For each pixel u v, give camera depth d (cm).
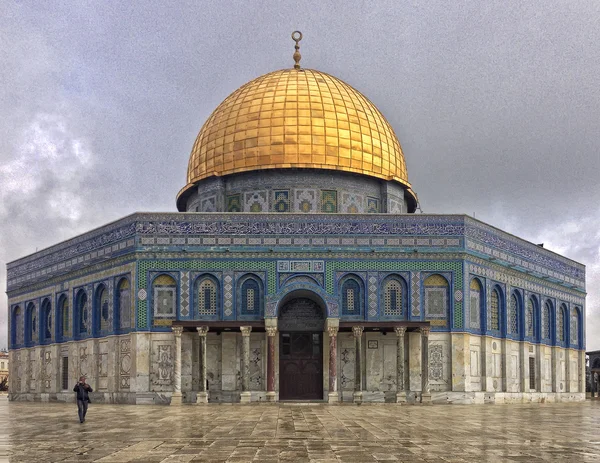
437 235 3512
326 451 1423
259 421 2197
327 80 4219
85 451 1448
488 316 3650
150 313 3456
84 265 3866
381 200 4088
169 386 3409
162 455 1374
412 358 3453
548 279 4272
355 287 3509
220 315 3459
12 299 4716
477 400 3494
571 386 4512
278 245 3497
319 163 3897
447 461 1286
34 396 4353
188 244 3497
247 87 4256
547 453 1404
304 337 3562
